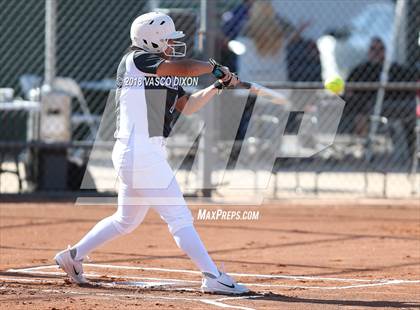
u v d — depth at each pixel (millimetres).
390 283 17938
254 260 21031
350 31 43719
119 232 17047
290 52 41781
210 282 16188
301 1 41500
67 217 28281
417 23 41281
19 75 41844
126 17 40875
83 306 14742
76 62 41031
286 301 15547
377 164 39406
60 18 40062
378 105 37406
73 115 39625
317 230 26172
